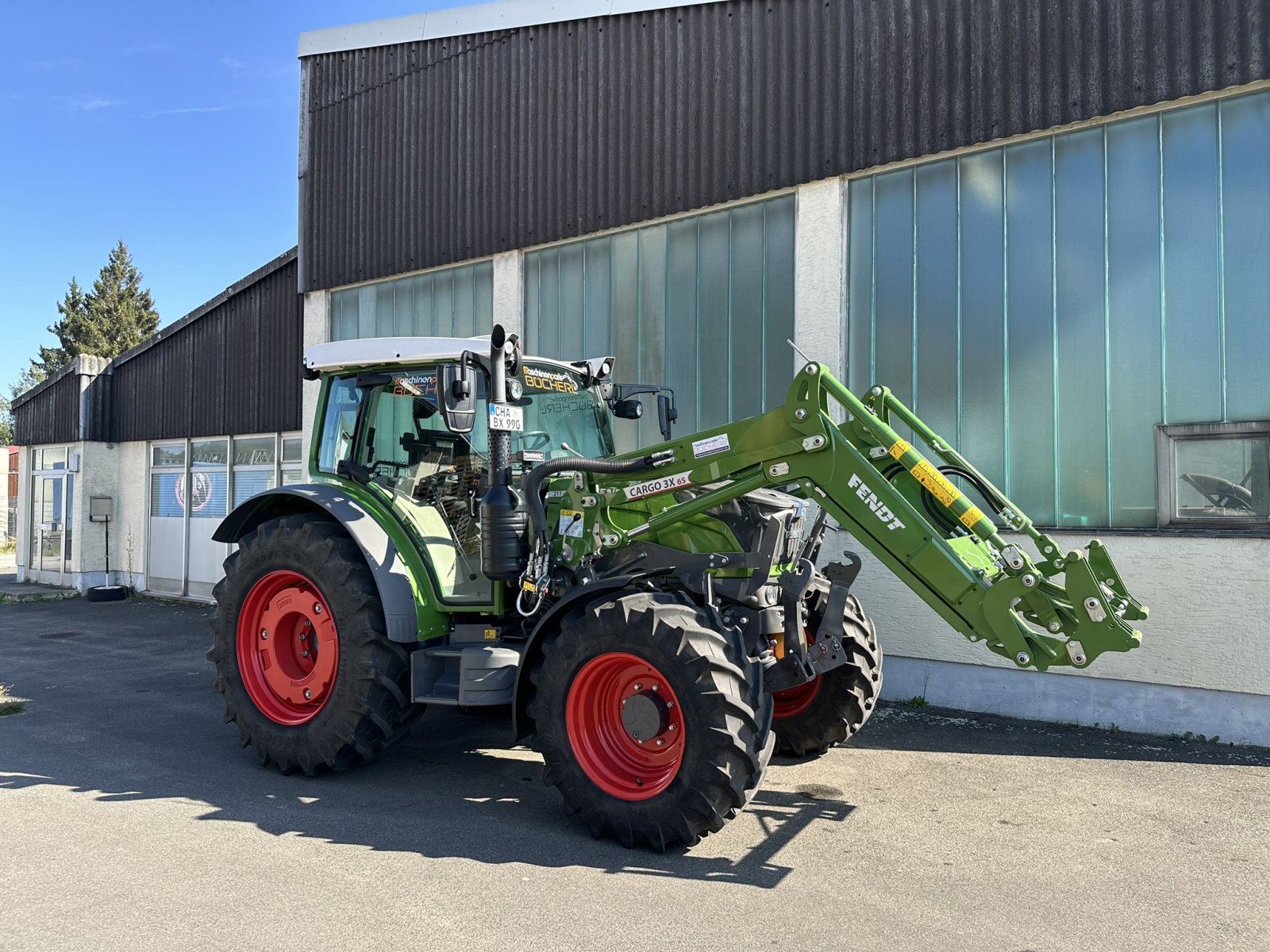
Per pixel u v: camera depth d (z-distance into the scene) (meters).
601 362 5.68
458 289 9.85
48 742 5.61
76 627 10.94
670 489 4.48
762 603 4.39
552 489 4.90
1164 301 5.91
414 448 5.17
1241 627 5.51
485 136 9.53
